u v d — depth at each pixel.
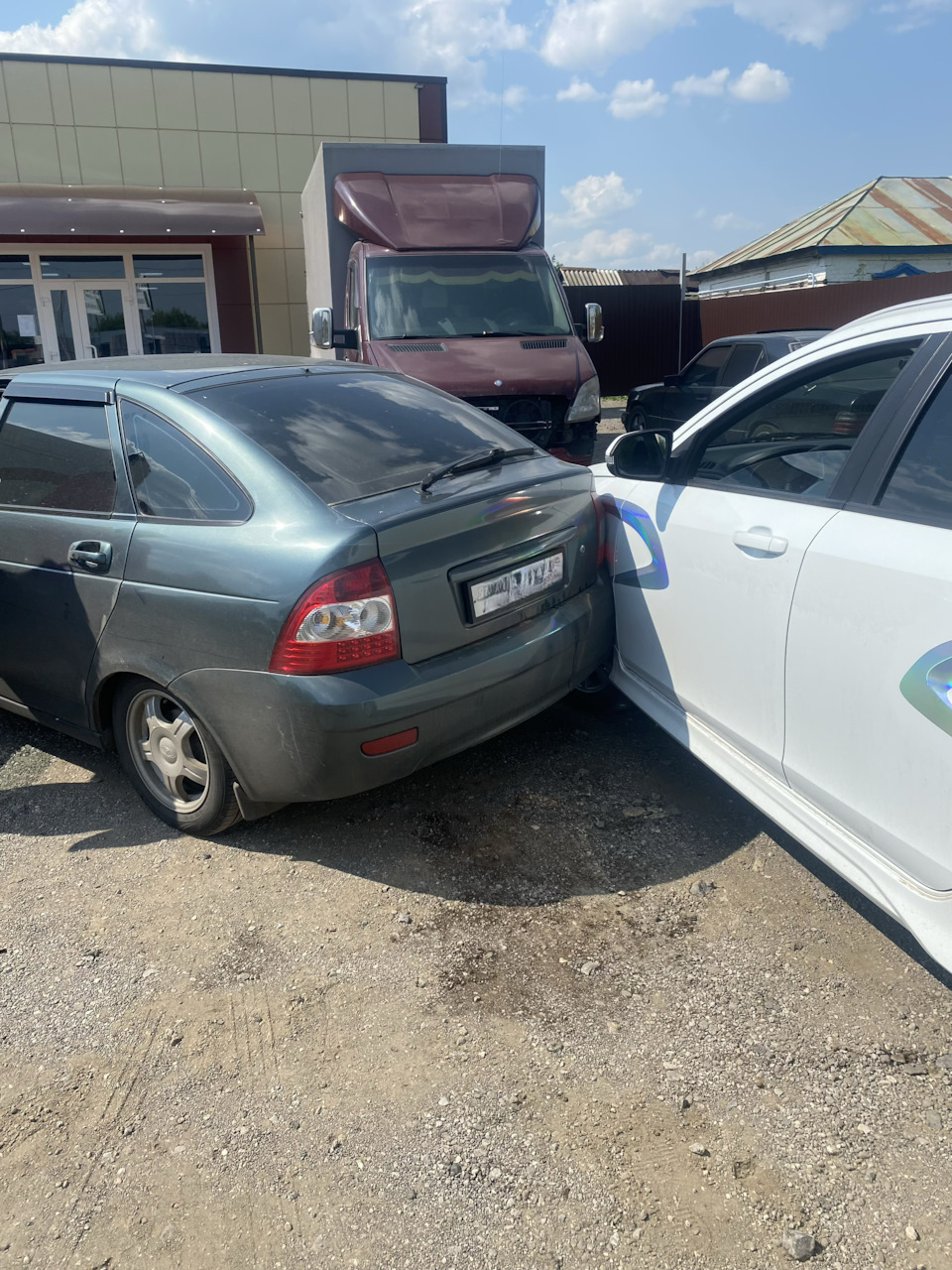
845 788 2.40
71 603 3.24
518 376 6.82
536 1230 1.83
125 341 14.40
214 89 13.81
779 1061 2.23
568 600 3.42
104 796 3.57
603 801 3.42
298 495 2.80
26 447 3.55
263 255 14.50
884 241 21.92
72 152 13.59
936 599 2.07
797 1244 1.77
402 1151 2.02
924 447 2.28
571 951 2.64
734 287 26.89
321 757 2.71
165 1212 1.89
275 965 2.61
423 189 8.09
